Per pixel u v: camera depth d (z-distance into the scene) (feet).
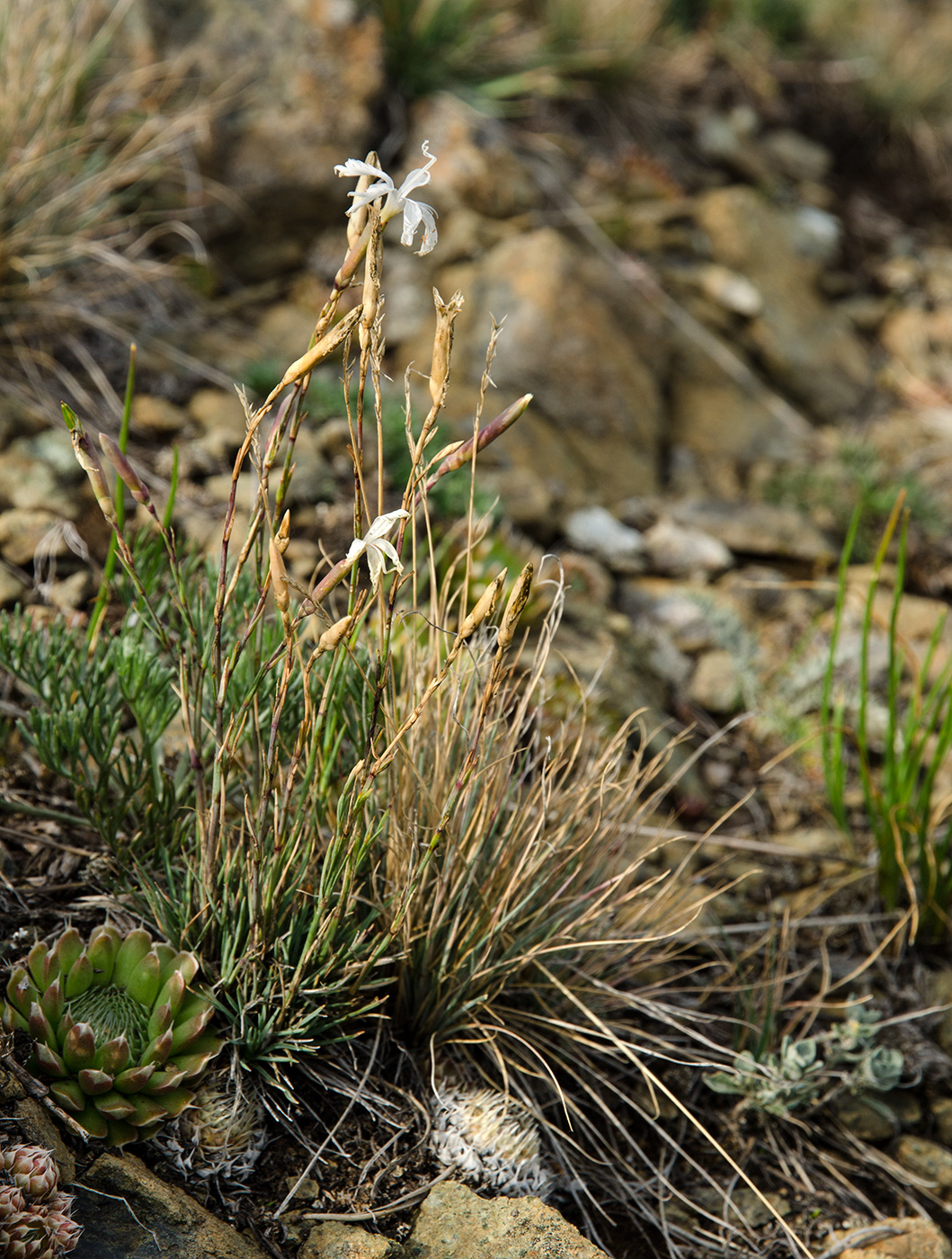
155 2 15.83
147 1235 5.90
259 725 7.80
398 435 13.16
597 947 8.26
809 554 14.76
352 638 6.48
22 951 7.08
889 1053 8.47
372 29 17.33
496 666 5.87
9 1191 5.45
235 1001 6.78
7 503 10.77
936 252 22.48
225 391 13.44
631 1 21.27
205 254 15.44
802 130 23.89
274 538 5.45
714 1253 7.40
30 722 8.02
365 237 5.08
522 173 18.29
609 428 16.03
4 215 12.76
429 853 6.57
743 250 19.38
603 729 9.84
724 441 17.12
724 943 9.62
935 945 10.09
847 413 18.62
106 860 7.75
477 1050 7.72
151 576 8.02
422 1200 6.75
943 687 12.99
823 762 11.23
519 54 20.03
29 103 12.98
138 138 14.47
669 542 14.53
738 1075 8.09
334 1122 7.00
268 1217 6.44
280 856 6.51
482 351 15.85
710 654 13.14
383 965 7.54
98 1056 6.23
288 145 16.17
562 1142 7.68
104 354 13.25
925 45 25.26
